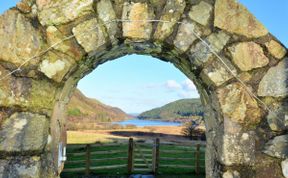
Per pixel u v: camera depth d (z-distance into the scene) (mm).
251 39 2957
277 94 2955
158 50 3209
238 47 2938
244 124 2924
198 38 2900
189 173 9641
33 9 2793
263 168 2922
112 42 2910
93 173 9211
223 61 2922
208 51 2906
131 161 9523
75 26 2811
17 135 2684
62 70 2803
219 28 2922
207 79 2957
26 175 2674
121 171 9539
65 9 2801
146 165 9742
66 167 9258
